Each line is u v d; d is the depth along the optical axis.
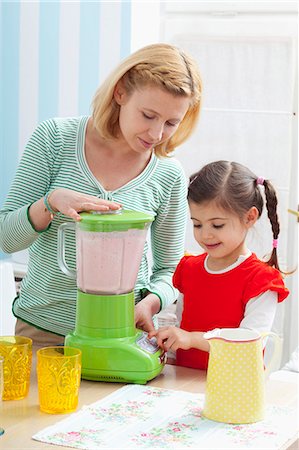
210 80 3.49
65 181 2.14
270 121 3.43
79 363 1.75
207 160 3.53
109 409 1.77
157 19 3.49
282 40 3.38
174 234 2.28
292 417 1.76
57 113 3.56
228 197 2.02
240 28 3.44
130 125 2.03
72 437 1.61
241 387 1.71
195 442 1.61
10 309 2.84
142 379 1.92
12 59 3.63
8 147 3.68
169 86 1.98
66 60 3.52
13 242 2.11
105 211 1.94
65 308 2.17
